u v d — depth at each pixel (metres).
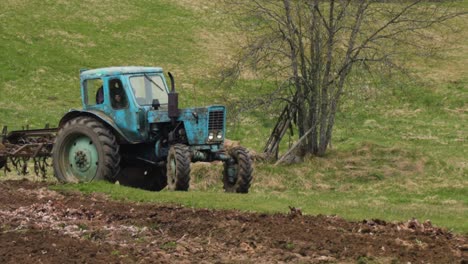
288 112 59.09
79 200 32.25
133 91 37.09
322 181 52.69
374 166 55.97
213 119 36.84
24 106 79.25
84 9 108.44
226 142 60.56
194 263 21.97
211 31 107.00
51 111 78.50
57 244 24.12
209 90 88.12
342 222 27.31
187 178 34.88
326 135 59.44
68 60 93.44
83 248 23.62
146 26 106.25
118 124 37.19
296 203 33.56
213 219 27.56
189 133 36.41
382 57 58.00
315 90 59.06
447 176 54.22
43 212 29.73
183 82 90.31
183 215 28.48
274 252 22.97
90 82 38.22
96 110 37.88
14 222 27.69
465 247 23.45
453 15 60.97
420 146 67.38
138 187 40.00
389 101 84.38
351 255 22.59
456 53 99.62
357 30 58.00
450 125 77.31
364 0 57.50
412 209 37.28
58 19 103.94
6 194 33.62
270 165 54.69
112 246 23.92
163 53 99.06
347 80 62.28
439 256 22.42
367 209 34.00
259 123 74.75
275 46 57.94
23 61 91.00
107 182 35.97
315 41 58.75
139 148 38.16
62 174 37.75
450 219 30.77
